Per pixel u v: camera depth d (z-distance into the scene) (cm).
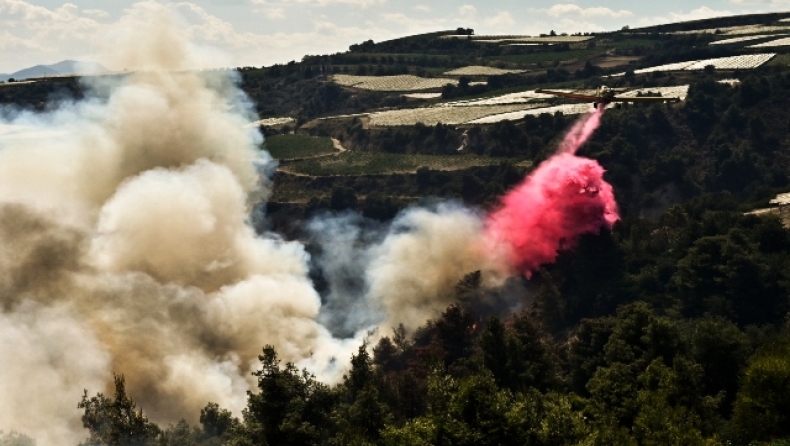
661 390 11850
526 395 11369
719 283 19862
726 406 13550
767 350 12788
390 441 10019
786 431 11125
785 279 19925
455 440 9750
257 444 11119
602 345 16312
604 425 10562
